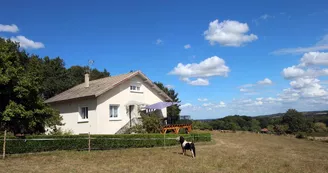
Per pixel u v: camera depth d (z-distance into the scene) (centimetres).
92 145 1975
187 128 3122
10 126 1866
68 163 1486
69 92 3164
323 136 5016
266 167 1593
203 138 2808
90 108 2689
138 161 1622
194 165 1561
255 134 4362
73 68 4756
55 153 1755
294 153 2370
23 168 1323
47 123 2041
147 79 3053
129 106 2912
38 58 4059
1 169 1282
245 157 1938
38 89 1850
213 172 1398
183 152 1956
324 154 2408
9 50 1888
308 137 4478
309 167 1669
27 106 1798
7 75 1652
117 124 2755
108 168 1403
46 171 1284
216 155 1978
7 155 1619
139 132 2683
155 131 2752
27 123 1798
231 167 1549
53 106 3122
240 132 4641
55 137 1842
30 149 1723
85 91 2861
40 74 1934
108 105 2700
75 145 1909
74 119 2861
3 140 1617
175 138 2473
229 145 2680
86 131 2708
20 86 1711
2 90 1669
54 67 4034
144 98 3069
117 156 1769
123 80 2784
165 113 3297
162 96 3278
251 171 1462
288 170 1541
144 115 2941
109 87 2642
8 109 1634
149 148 2234
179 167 1485
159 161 1647
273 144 3050
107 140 2050
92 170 1343
